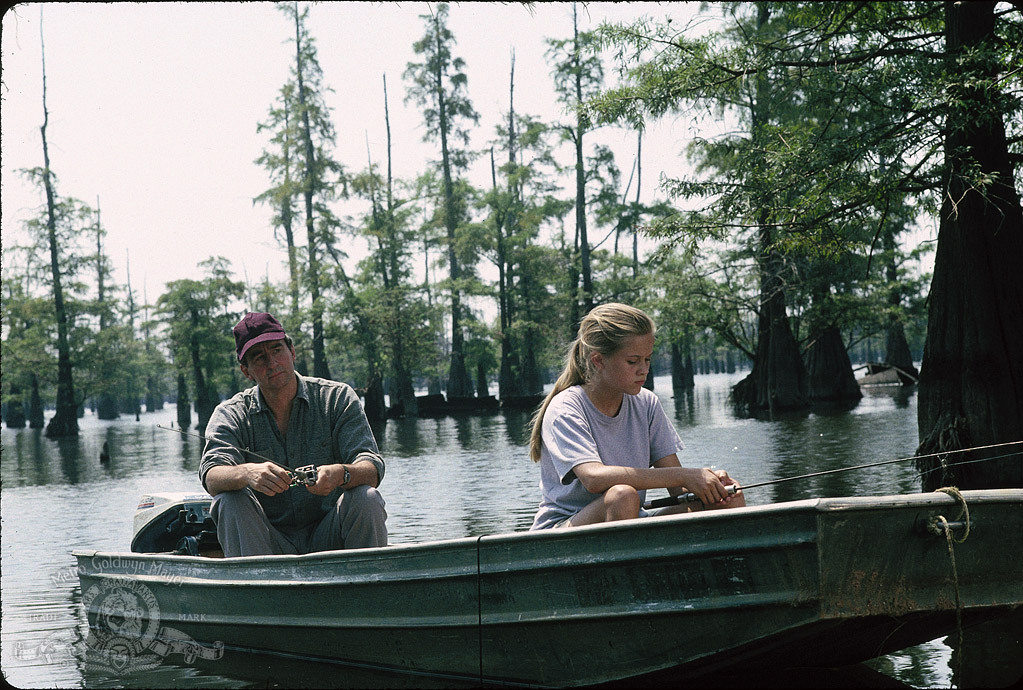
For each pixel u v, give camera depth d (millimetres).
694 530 3283
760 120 15438
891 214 12867
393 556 3979
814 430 19297
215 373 59094
